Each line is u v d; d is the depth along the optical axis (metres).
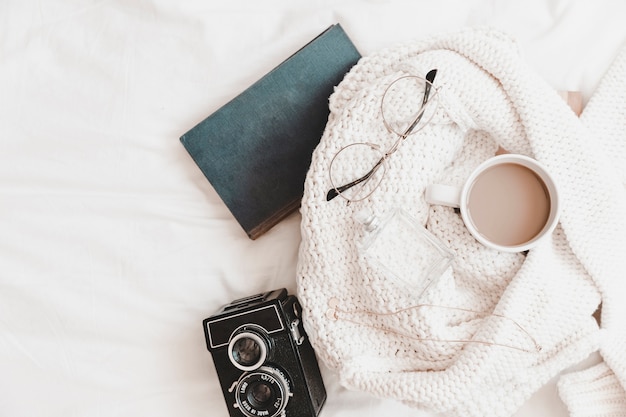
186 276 0.83
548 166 0.71
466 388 0.69
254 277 0.83
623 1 0.79
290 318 0.75
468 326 0.73
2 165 0.84
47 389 0.85
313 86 0.78
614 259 0.71
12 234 0.84
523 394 0.73
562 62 0.80
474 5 0.81
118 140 0.83
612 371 0.77
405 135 0.70
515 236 0.69
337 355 0.73
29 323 0.85
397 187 0.71
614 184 0.71
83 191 0.84
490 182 0.69
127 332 0.84
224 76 0.83
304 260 0.74
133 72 0.83
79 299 0.84
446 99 0.70
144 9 0.83
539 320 0.70
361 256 0.70
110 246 0.84
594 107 0.77
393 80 0.71
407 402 0.72
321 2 0.82
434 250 0.70
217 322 0.73
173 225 0.83
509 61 0.70
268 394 0.74
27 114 0.84
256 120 0.78
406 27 0.81
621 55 0.78
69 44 0.84
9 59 0.84
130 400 0.84
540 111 0.70
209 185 0.83
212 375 0.84
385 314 0.72
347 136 0.71
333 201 0.72
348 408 0.81
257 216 0.80
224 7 0.83
